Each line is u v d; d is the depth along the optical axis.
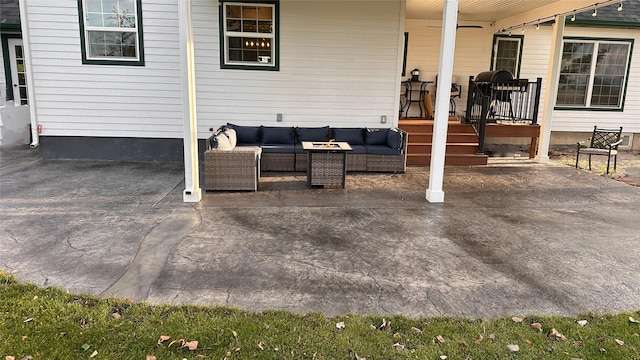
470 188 7.07
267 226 5.04
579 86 11.19
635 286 3.63
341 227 5.05
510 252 4.37
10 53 10.52
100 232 4.70
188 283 3.56
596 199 6.50
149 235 4.64
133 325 2.86
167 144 8.72
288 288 3.50
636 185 7.40
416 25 10.16
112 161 8.63
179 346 2.64
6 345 2.61
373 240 4.65
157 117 8.59
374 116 8.89
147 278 3.63
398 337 2.78
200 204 5.86
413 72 10.30
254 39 8.48
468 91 9.91
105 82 8.38
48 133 8.52
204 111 8.61
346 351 2.63
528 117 10.84
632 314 3.13
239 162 6.50
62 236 4.56
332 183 6.86
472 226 5.18
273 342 2.71
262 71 8.52
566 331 2.89
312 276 3.73
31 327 2.80
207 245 4.41
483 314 3.13
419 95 10.50
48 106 8.41
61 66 8.24
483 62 10.51
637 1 11.52
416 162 8.90
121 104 8.49
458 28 10.28
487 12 9.20
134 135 8.64
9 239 4.44
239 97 8.60
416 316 3.08
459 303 3.29
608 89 11.28
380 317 3.03
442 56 5.83
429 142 9.19
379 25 8.48
